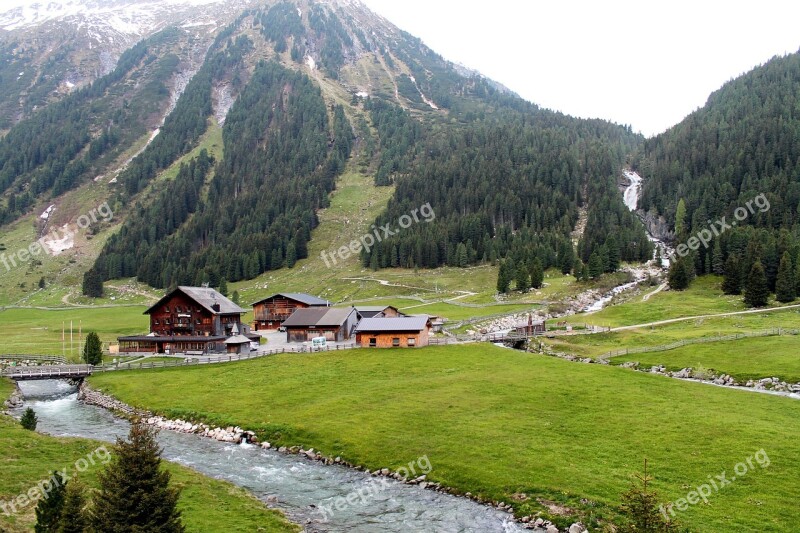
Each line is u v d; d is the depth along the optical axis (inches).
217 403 2837.1
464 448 2079.2
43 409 2972.4
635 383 2800.2
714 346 3619.6
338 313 4756.4
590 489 1705.2
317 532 1553.9
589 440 2092.8
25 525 1462.8
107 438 2375.7
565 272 7352.4
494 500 1733.5
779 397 2566.4
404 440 2196.1
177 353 4237.2
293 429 2389.3
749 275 4995.1
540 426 2255.2
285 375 3304.6
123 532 1127.6
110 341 4987.7
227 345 4133.9
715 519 1501.0
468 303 6205.7
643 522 1178.6
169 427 2600.9
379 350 3764.8
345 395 2827.3
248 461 2138.3
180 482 1811.0
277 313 5659.5
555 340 4215.1
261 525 1545.3
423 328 3907.5
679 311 5044.3
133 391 3154.5
